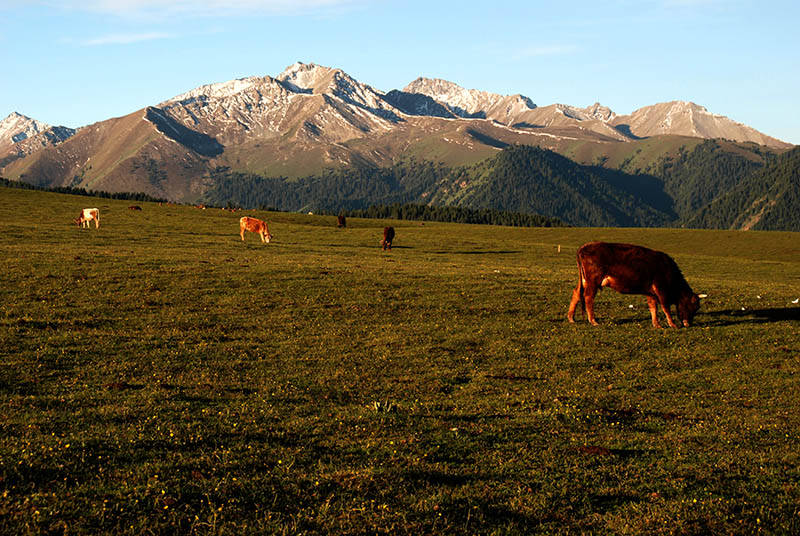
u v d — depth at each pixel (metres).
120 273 35.81
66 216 84.69
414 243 79.62
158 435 12.29
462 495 10.04
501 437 13.03
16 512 8.84
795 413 15.33
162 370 18.38
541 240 111.88
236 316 27.12
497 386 17.72
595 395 16.83
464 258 62.38
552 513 9.62
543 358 21.14
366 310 29.12
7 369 17.38
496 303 31.45
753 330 25.23
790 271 60.22
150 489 9.76
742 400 16.50
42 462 10.52
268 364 19.61
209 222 90.88
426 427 13.54
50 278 33.16
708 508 9.80
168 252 50.12
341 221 112.12
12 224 68.12
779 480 10.95
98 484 9.91
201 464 10.88
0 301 27.27
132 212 98.25
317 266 43.44
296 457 11.42
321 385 17.23
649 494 10.37
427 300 31.89
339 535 8.71
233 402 15.23
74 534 8.45
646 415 15.16
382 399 16.09
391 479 10.48
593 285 26.05
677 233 116.75
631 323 26.77
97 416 13.54
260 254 53.06
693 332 24.88
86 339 21.58
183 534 8.62
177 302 29.41
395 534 8.78
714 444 12.89
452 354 21.58
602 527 9.26
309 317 27.44
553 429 13.71
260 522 8.90
